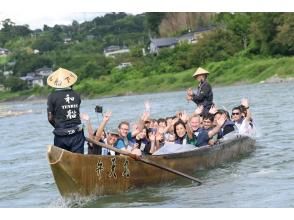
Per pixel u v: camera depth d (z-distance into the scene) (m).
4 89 117.44
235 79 69.06
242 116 15.15
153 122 12.60
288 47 71.00
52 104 9.82
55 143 9.89
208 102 14.91
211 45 80.38
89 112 41.97
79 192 9.88
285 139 16.53
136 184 10.66
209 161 12.42
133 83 86.50
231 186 10.66
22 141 22.66
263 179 11.05
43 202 10.57
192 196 10.09
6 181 13.09
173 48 90.75
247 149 14.77
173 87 78.81
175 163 11.25
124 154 10.30
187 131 12.34
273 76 64.06
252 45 75.44
